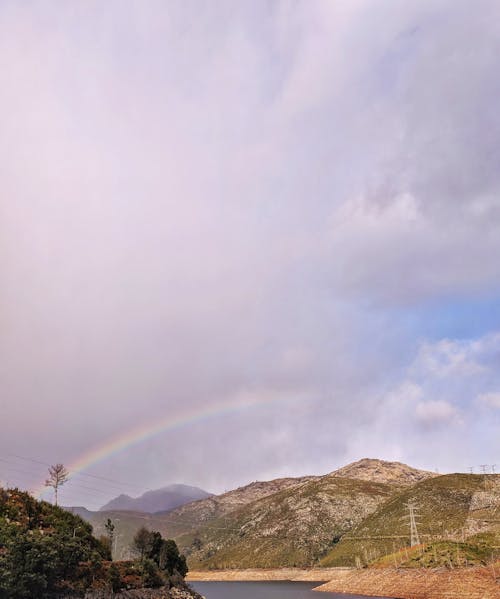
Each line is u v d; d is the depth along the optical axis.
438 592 132.88
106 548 116.88
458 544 163.00
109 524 138.50
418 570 152.75
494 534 174.25
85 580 93.12
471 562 143.25
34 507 110.06
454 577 135.62
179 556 140.50
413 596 139.50
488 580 127.31
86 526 119.31
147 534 140.12
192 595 123.94
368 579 170.62
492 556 139.25
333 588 186.12
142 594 103.44
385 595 151.25
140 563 118.12
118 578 102.19
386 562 177.00
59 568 87.69
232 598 175.75
